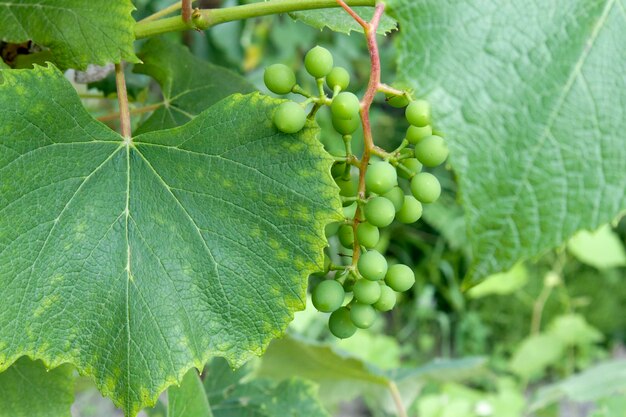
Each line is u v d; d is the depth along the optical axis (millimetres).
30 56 408
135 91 538
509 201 254
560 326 1454
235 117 345
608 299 1765
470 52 264
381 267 350
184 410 417
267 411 524
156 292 344
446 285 1695
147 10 629
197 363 341
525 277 1471
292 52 1238
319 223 337
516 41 265
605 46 267
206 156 349
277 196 340
